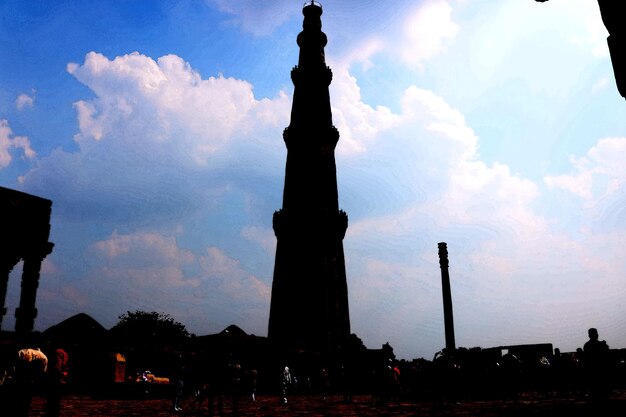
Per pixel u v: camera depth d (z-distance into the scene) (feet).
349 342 171.32
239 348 104.73
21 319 28.45
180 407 56.90
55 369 28.14
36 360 24.16
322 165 195.21
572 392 61.16
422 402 61.52
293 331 167.84
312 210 185.47
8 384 23.16
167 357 88.22
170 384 77.05
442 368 57.82
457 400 56.34
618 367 65.67
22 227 28.86
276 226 190.49
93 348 79.56
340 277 184.34
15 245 28.81
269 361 112.37
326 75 213.87
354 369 103.71
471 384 60.80
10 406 22.68
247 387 77.36
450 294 93.40
